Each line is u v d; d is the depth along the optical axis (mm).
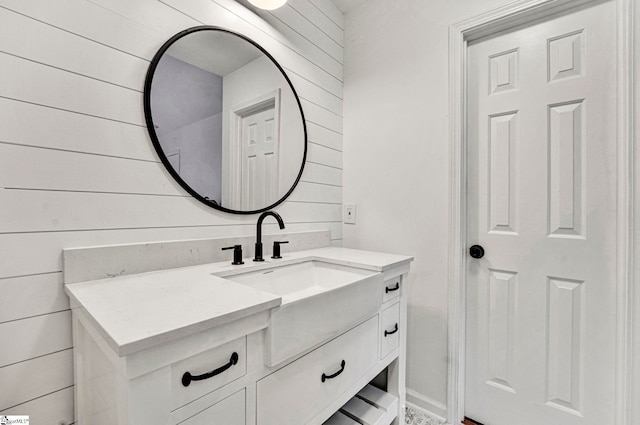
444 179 1479
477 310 1459
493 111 1409
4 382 756
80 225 872
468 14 1407
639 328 1072
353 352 1044
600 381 1168
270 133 1433
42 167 807
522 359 1345
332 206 1803
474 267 1467
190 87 1128
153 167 1028
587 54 1189
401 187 1629
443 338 1486
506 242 1380
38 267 801
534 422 1314
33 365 794
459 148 1431
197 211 1157
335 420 1170
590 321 1190
